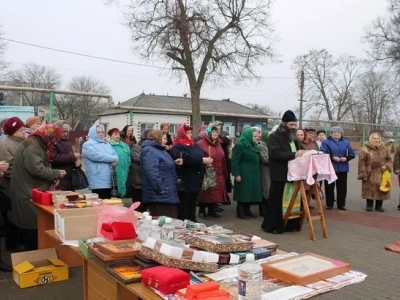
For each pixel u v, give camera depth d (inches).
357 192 471.8
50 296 156.9
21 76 1168.2
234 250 105.6
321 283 90.4
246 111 1670.8
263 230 269.1
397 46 1293.1
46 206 174.1
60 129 200.8
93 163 256.2
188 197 261.4
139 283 92.0
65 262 183.8
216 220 300.2
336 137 347.3
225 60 871.7
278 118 745.0
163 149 222.5
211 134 297.6
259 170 305.1
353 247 233.1
